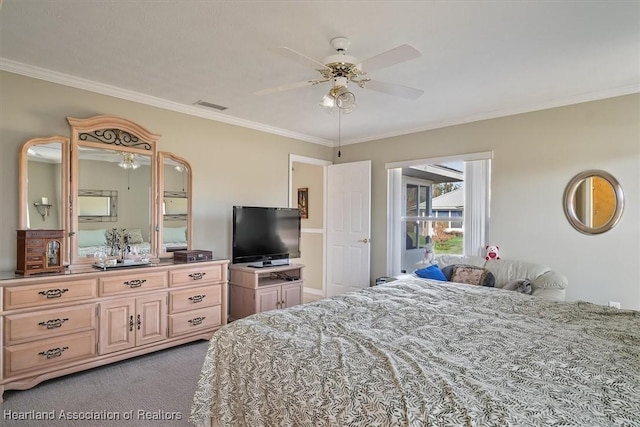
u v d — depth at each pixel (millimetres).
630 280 3295
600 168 3439
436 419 1068
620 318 2164
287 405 1404
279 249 4574
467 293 2762
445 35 2348
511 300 2561
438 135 4613
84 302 2807
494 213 4102
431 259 4297
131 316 3068
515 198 3955
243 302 4191
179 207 3885
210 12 2111
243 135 4551
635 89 3242
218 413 1715
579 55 2641
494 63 2785
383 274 5184
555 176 3699
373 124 4680
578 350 1584
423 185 4988
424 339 1727
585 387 1236
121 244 3412
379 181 5258
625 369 1389
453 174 4648
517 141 3947
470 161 4309
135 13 2133
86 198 3217
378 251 5250
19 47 2592
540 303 2486
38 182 2965
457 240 4613
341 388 1286
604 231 3412
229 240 4398
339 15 2123
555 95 3543
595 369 1387
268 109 4051
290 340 1676
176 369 2957
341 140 5652
